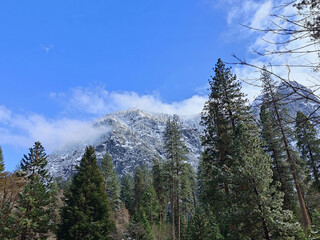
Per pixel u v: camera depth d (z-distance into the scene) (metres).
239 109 19.53
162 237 40.34
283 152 21.73
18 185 27.17
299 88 2.42
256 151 15.63
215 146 20.31
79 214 20.83
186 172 32.09
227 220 14.41
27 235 21.16
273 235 13.10
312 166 24.72
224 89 21.12
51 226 21.84
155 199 52.38
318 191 24.03
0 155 30.62
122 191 65.94
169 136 32.53
